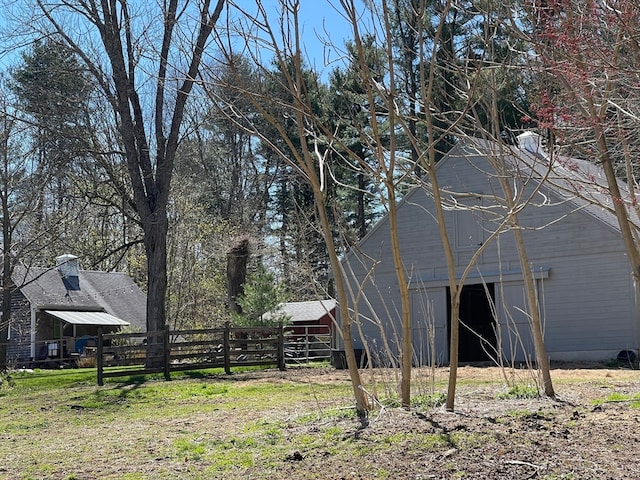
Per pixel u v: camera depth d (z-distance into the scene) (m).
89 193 29.64
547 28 7.15
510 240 23.16
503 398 9.99
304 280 33.38
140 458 8.39
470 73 11.28
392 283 25.19
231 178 41.91
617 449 6.73
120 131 23.77
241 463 7.50
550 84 8.73
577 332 21.86
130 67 23.06
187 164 39.56
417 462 6.89
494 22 9.53
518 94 11.45
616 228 21.38
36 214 32.31
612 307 21.39
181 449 8.65
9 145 28.11
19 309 34.94
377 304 25.38
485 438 7.34
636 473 6.11
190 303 38.03
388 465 6.89
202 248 39.19
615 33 6.91
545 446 6.96
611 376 15.39
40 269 36.19
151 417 12.58
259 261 31.73
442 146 23.86
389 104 8.31
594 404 8.88
